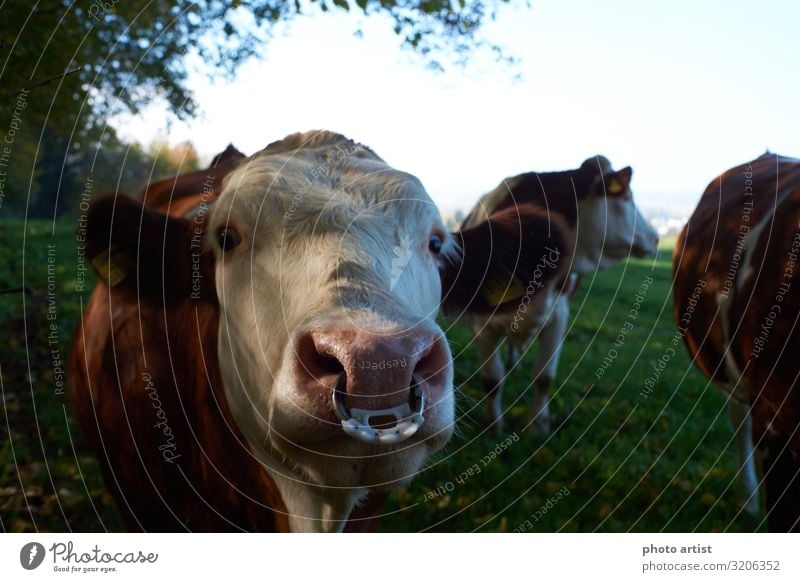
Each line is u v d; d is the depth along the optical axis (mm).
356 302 2004
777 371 3338
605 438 5547
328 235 2238
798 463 3375
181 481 2906
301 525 2695
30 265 9922
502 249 2986
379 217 2330
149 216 2654
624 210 5812
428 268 2414
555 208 5660
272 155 2580
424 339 1908
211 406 2699
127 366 2971
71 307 7746
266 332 2232
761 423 3516
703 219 4492
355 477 2102
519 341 5664
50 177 11734
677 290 4727
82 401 3408
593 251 5809
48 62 4250
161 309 2787
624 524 4270
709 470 4777
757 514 4418
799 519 3387
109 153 4555
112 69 4465
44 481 4477
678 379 6930
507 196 5297
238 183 2426
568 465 5059
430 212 2461
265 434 2350
